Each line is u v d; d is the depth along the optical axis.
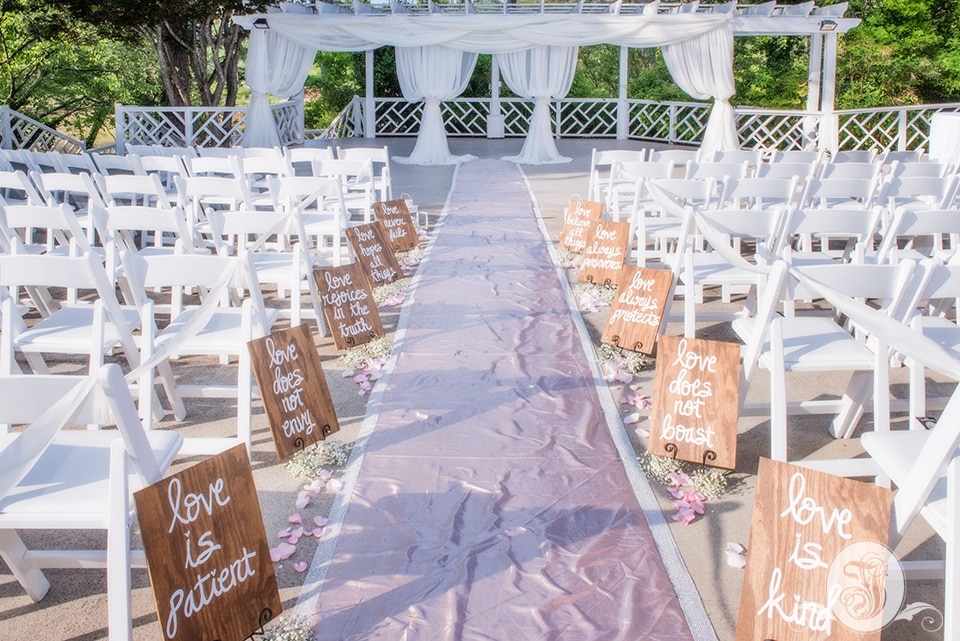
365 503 3.10
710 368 3.34
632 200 7.13
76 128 21.00
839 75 20.09
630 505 3.08
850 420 3.66
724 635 2.44
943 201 5.76
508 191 10.15
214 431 3.81
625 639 2.40
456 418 3.80
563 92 13.16
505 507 3.06
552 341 4.79
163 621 2.13
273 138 13.01
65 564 2.60
